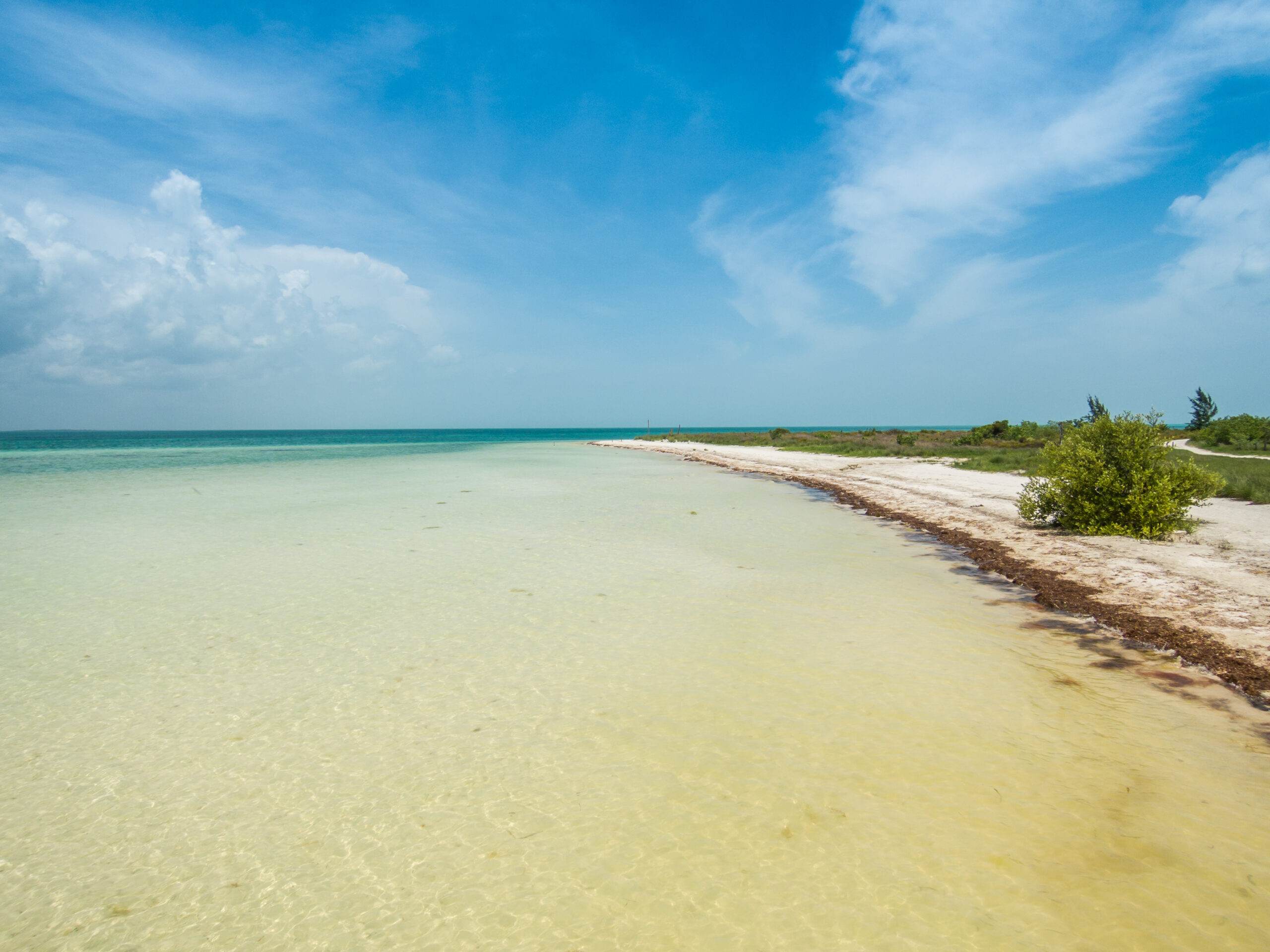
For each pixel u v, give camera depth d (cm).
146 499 2019
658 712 560
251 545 1273
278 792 451
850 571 1048
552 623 799
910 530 1438
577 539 1331
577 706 574
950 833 392
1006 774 454
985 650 690
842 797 431
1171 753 475
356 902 351
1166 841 379
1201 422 5897
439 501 1978
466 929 330
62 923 338
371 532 1414
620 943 318
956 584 963
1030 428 5006
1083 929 317
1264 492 1627
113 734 531
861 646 709
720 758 482
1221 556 1030
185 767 483
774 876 362
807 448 5128
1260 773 447
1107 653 673
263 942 325
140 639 748
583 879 363
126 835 407
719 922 330
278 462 4144
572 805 430
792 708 563
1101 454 1272
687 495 2138
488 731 530
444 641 740
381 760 489
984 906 334
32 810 432
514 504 1908
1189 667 627
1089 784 439
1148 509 1203
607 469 3512
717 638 741
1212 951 301
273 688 618
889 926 323
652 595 916
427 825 413
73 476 2886
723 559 1138
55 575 1042
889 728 523
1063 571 994
